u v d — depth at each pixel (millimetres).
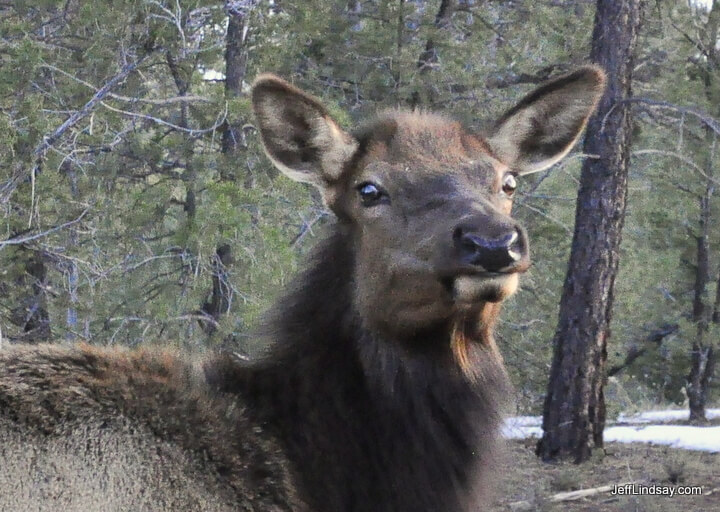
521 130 8945
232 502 6957
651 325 36688
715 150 31625
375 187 7746
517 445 22516
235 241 20078
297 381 7730
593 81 9000
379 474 7504
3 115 18578
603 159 21688
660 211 34500
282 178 20672
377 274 7582
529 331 28797
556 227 27828
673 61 31297
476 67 26609
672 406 41719
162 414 7105
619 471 20641
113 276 21500
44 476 6543
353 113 25094
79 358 7367
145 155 21844
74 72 21547
